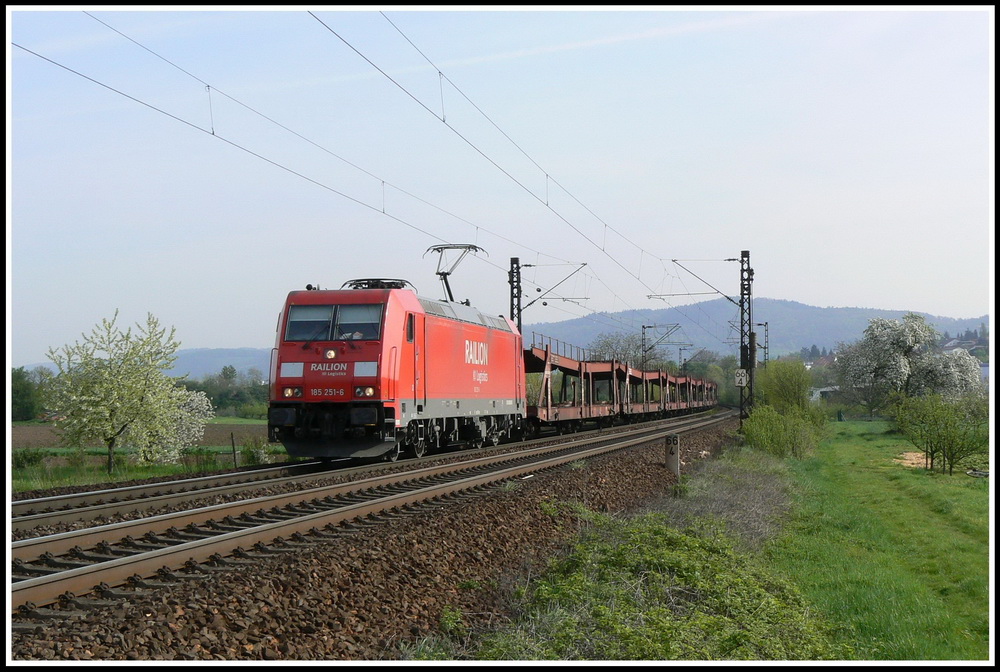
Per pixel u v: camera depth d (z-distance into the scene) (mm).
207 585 8492
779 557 14711
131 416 25203
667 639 8461
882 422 80875
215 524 12195
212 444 40469
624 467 23422
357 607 8898
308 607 8461
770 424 35938
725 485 22188
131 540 10703
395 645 8312
